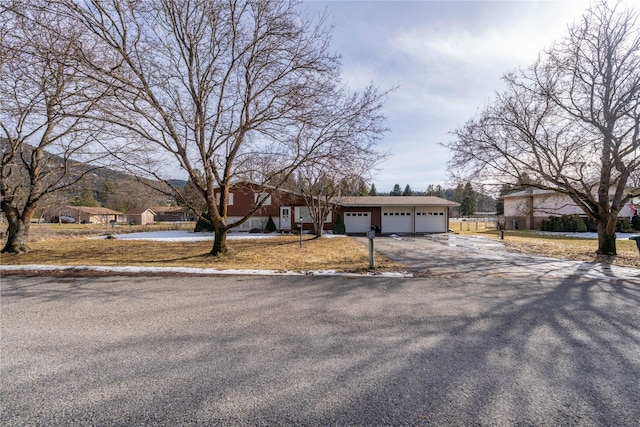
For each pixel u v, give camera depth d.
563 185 11.04
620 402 2.32
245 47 9.06
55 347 3.31
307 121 9.15
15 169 11.74
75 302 5.02
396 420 2.12
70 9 7.62
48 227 31.66
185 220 55.16
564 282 6.54
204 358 3.05
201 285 6.20
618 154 10.43
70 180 11.73
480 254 11.42
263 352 3.19
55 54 7.30
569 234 23.25
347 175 10.59
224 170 10.84
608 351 3.21
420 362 2.97
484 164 11.98
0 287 6.02
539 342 3.45
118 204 56.38
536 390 2.48
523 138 11.19
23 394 2.42
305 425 2.06
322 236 20.61
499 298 5.28
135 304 4.91
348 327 3.91
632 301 5.11
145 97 8.55
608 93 10.30
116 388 2.50
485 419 2.12
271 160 10.69
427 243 15.91
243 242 16.61
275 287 6.04
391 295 5.47
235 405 2.28
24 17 7.07
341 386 2.54
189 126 9.45
